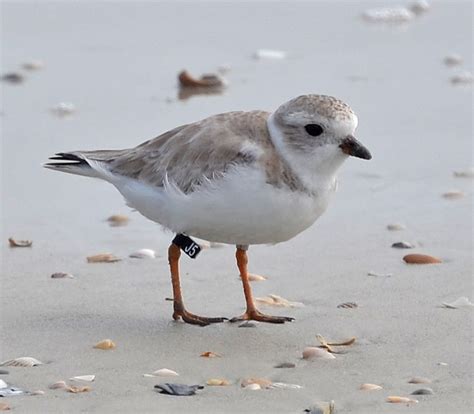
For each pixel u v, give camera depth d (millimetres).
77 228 13758
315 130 10195
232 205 10266
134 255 12773
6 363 9633
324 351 9852
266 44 22891
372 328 10539
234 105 18703
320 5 25719
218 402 8766
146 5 25672
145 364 9656
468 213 14141
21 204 14633
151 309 11164
